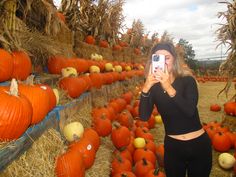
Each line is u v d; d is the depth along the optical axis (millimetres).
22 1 4242
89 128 4410
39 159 2654
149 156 4758
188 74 2910
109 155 4305
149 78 2945
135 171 4180
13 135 2375
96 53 9391
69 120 4199
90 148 3672
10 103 2406
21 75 3660
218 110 10812
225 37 6871
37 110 2869
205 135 3059
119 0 11898
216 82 30609
